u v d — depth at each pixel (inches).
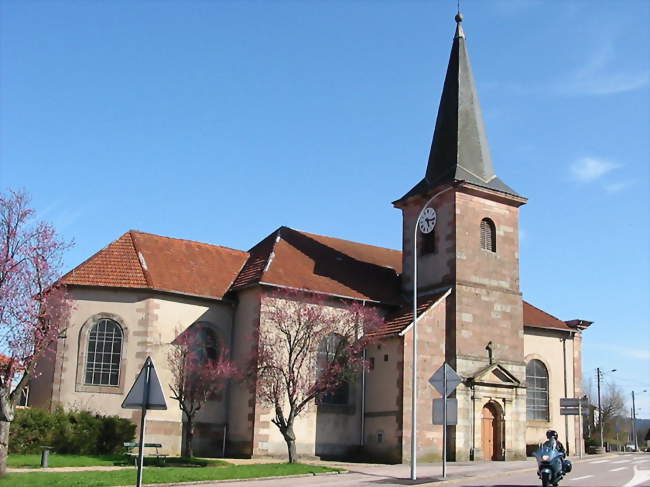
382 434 1379.2
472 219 1510.8
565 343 1747.0
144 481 871.1
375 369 1427.2
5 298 939.3
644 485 855.7
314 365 1373.0
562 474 852.0
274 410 1341.0
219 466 1100.5
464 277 1469.0
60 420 1230.3
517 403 1481.3
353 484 908.0
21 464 1040.2
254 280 1403.8
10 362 935.0
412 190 1616.6
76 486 792.9
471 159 1557.6
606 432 3654.0
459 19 1676.9
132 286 1364.4
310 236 1680.6
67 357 1338.6
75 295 1363.2
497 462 1354.6
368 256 1736.0
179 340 1375.5
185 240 1552.7
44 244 979.9
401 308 1520.7
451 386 990.4
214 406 1390.3
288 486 882.1
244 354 1395.2
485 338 1465.3
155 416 1328.7
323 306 1393.9
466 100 1605.6
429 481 941.2
